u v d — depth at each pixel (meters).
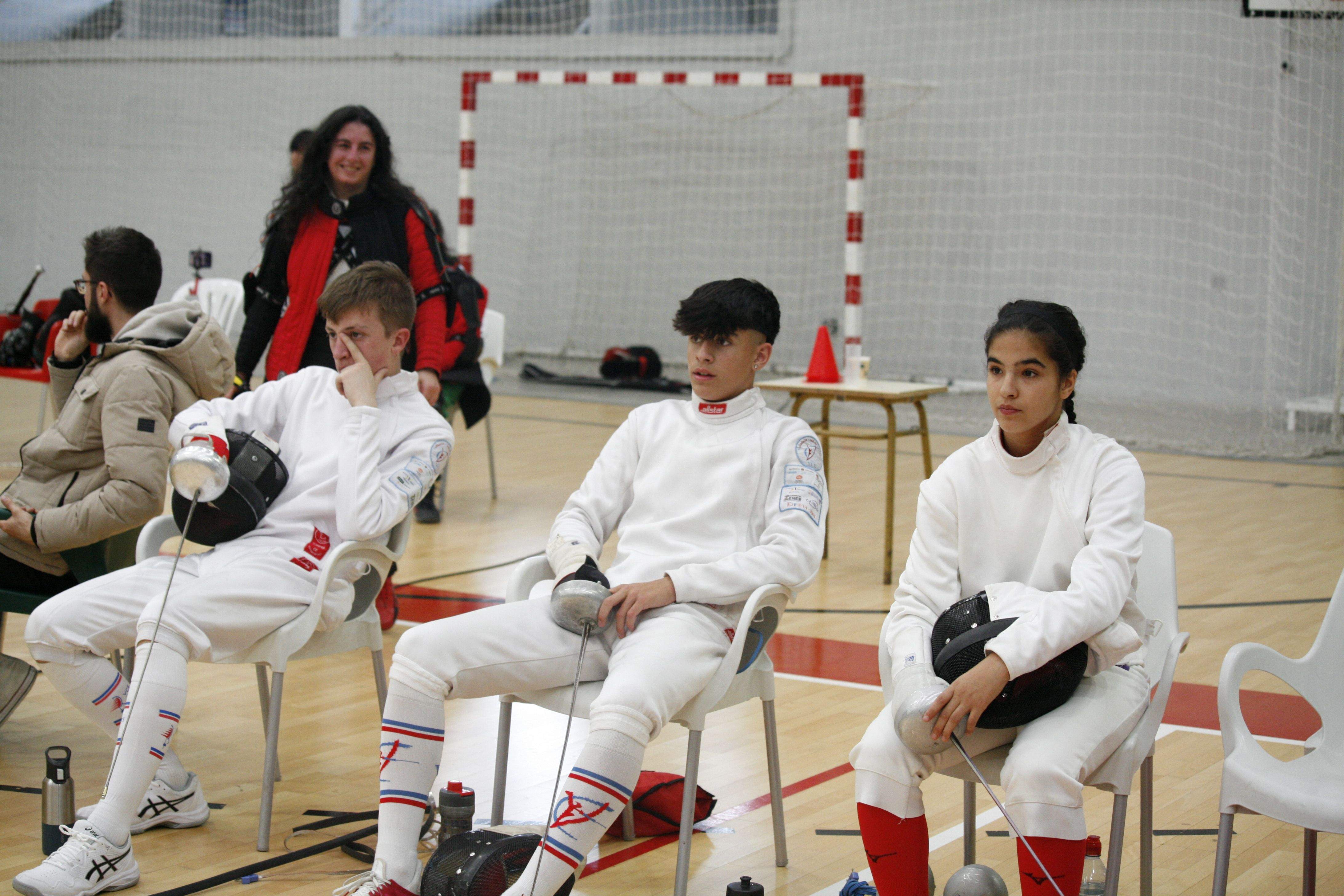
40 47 12.14
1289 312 9.18
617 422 8.54
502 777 2.34
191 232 11.85
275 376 3.67
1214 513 5.92
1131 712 1.90
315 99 11.48
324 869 2.26
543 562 2.38
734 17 10.48
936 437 8.22
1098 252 9.70
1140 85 9.41
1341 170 8.90
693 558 2.23
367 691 3.35
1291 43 8.95
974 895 1.88
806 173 10.42
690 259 10.89
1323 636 2.06
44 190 12.31
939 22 9.91
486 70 10.30
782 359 10.73
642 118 10.85
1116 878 1.88
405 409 2.57
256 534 2.45
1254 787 1.79
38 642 2.32
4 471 6.07
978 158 9.95
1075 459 2.02
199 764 2.79
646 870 2.32
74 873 2.06
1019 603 1.93
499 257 11.43
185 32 11.66
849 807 2.63
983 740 1.94
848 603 4.37
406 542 2.54
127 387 2.62
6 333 6.50
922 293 10.27
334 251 3.67
